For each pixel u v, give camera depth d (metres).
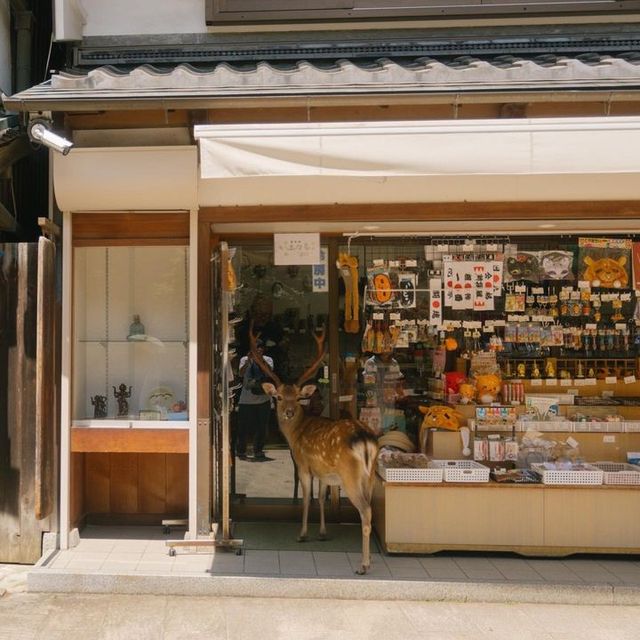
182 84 4.68
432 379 5.99
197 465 5.12
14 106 4.42
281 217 5.16
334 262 5.95
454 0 5.49
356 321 5.97
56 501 5.10
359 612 4.36
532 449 5.63
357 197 5.10
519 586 4.57
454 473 5.16
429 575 4.74
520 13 5.49
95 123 5.07
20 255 5.07
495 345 6.00
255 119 5.02
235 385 5.97
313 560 4.97
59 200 4.94
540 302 5.99
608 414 5.91
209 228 5.18
